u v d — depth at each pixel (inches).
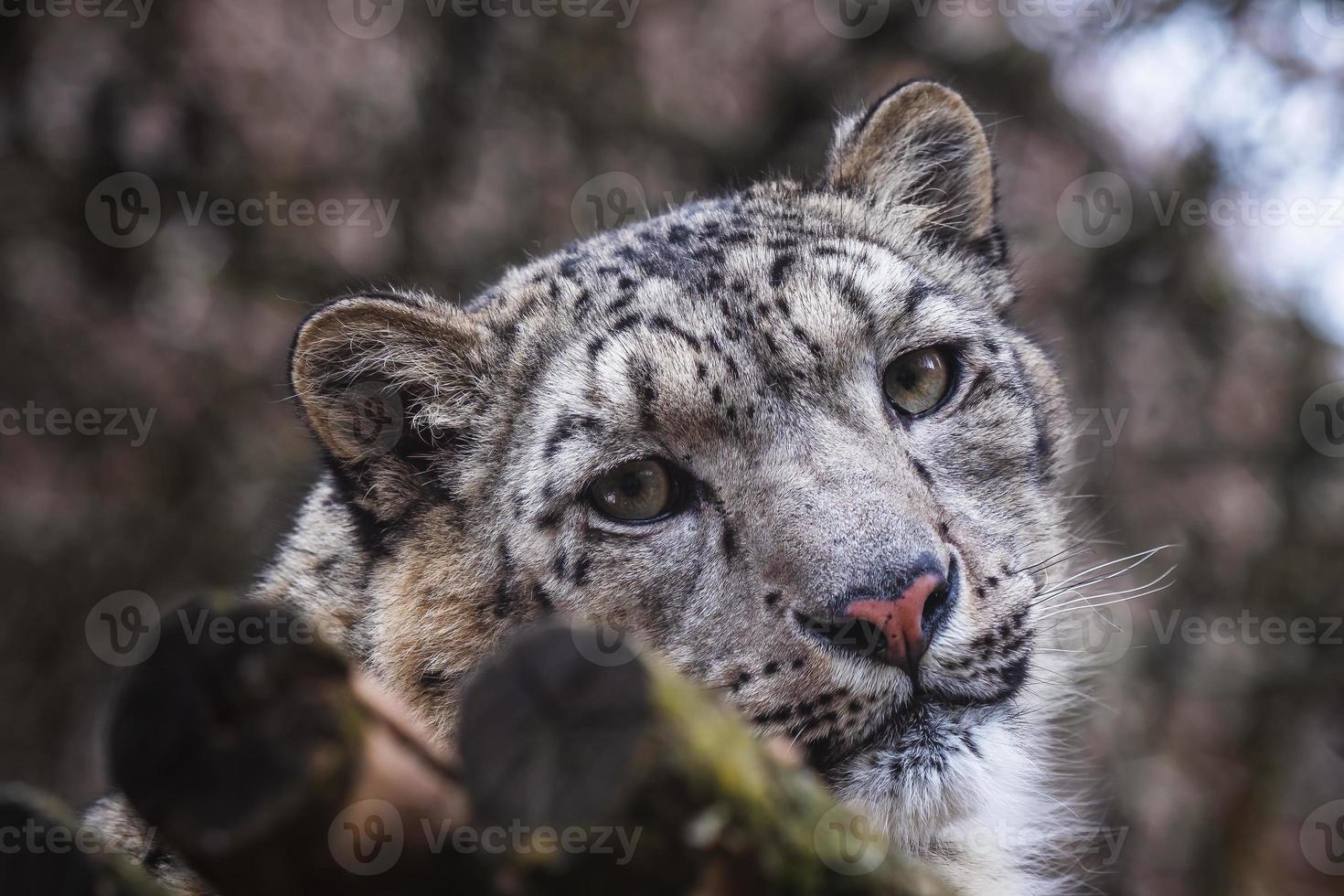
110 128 559.8
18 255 553.9
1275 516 597.0
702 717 88.7
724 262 235.9
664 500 221.0
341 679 90.3
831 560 202.5
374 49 598.5
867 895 92.7
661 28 634.8
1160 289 577.6
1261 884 588.1
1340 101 516.1
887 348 236.7
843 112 369.4
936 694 213.0
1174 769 586.9
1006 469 249.4
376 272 569.0
